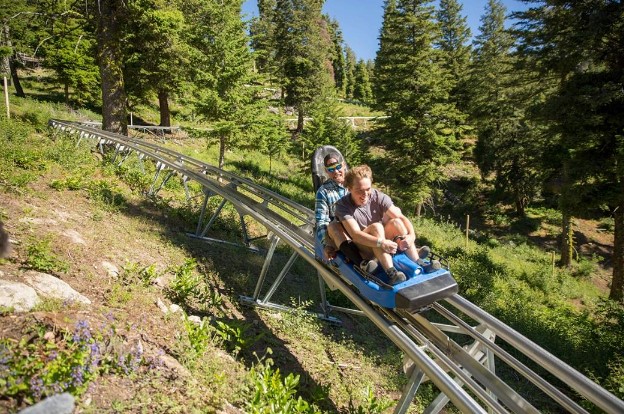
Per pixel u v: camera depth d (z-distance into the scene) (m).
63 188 9.48
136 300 5.07
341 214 4.51
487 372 3.97
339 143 32.62
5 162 9.95
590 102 14.20
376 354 6.87
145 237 8.27
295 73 47.84
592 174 15.16
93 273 5.38
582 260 25.61
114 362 3.50
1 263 4.54
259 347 5.80
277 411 3.86
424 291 3.90
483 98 36.97
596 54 15.52
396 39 29.69
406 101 28.75
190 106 20.86
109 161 15.09
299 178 32.34
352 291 4.84
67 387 2.92
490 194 37.72
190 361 4.14
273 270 9.55
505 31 19.25
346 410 5.12
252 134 21.17
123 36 20.11
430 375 3.63
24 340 3.17
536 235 32.19
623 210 15.73
